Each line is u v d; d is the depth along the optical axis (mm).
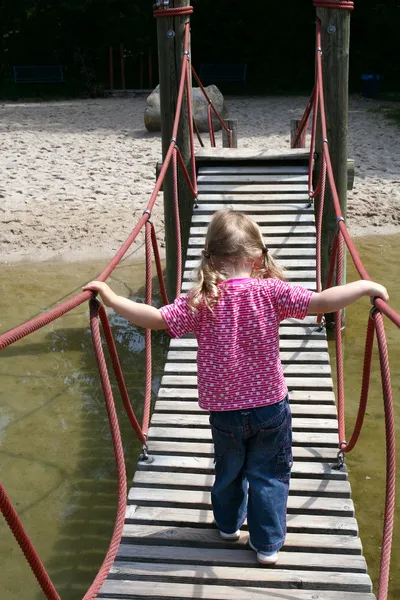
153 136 15156
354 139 14594
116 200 11008
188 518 3410
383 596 2160
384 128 15602
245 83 23219
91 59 24125
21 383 6449
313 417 4105
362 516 4695
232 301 2693
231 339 2684
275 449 2807
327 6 6234
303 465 3709
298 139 7359
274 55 23844
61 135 15523
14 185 11711
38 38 23969
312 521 3371
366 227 9938
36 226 9977
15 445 5531
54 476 5180
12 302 7961
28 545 1921
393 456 2383
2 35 24125
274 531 2982
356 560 3172
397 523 4648
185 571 3150
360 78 22750
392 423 2404
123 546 3307
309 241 5707
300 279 5379
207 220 5941
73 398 6215
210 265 2742
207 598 3033
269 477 2900
